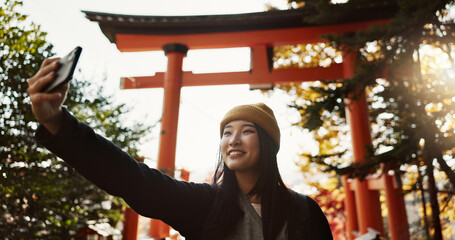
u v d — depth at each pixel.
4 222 3.48
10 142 3.50
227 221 0.99
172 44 8.49
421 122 3.33
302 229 1.05
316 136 9.44
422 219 3.44
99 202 4.45
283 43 8.40
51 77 0.65
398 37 3.65
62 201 3.86
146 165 0.95
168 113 7.98
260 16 8.08
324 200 11.12
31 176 3.60
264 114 1.13
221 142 1.12
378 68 3.78
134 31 8.53
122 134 4.13
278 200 1.06
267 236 0.98
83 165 0.77
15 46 3.45
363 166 3.87
